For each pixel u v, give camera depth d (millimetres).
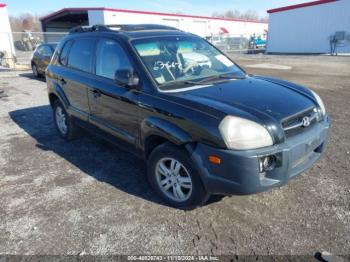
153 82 3197
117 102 3564
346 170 3812
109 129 3879
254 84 3443
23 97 8734
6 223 2986
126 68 3336
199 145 2670
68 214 3100
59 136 5426
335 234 2688
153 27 4316
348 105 7027
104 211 3135
